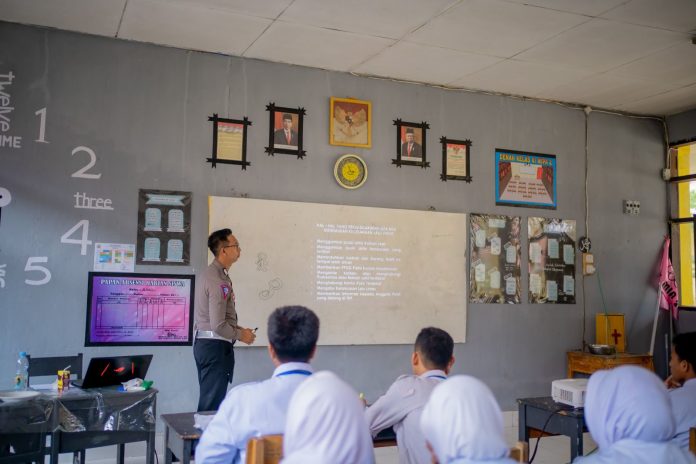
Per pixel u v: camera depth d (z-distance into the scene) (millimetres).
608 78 5832
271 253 5207
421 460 2473
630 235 6793
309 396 1541
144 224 4863
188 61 5102
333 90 5582
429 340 2639
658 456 1760
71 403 3373
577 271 6496
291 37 4887
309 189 5410
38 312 4547
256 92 5297
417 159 5836
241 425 2121
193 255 4977
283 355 2178
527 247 6273
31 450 3258
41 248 4590
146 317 4805
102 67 4848
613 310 6637
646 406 1782
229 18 4547
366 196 5621
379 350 5578
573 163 6574
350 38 4906
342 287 5438
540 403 3447
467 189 6043
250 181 5215
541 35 4852
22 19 4574
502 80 5895
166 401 4809
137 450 4742
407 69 5590
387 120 5762
